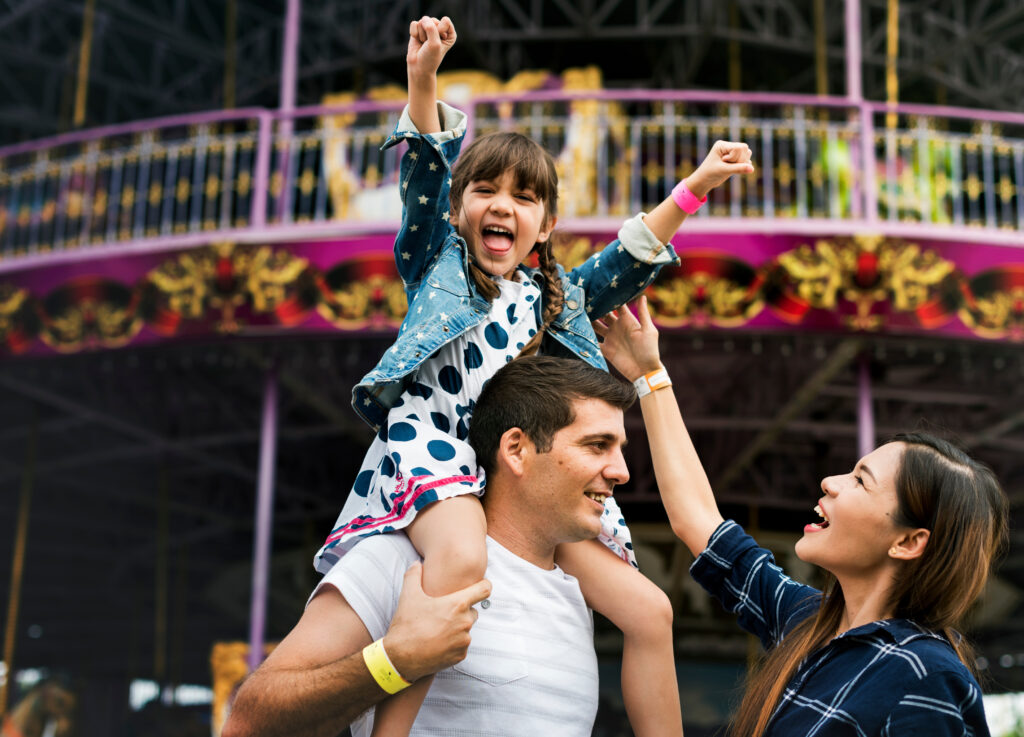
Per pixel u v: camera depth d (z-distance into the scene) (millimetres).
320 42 22766
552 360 2117
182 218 18609
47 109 23078
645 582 2293
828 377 11047
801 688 2170
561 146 13797
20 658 28625
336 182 14984
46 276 10992
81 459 15734
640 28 19641
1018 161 10609
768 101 10547
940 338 10109
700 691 20000
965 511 2178
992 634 22828
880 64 21094
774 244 9984
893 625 2119
